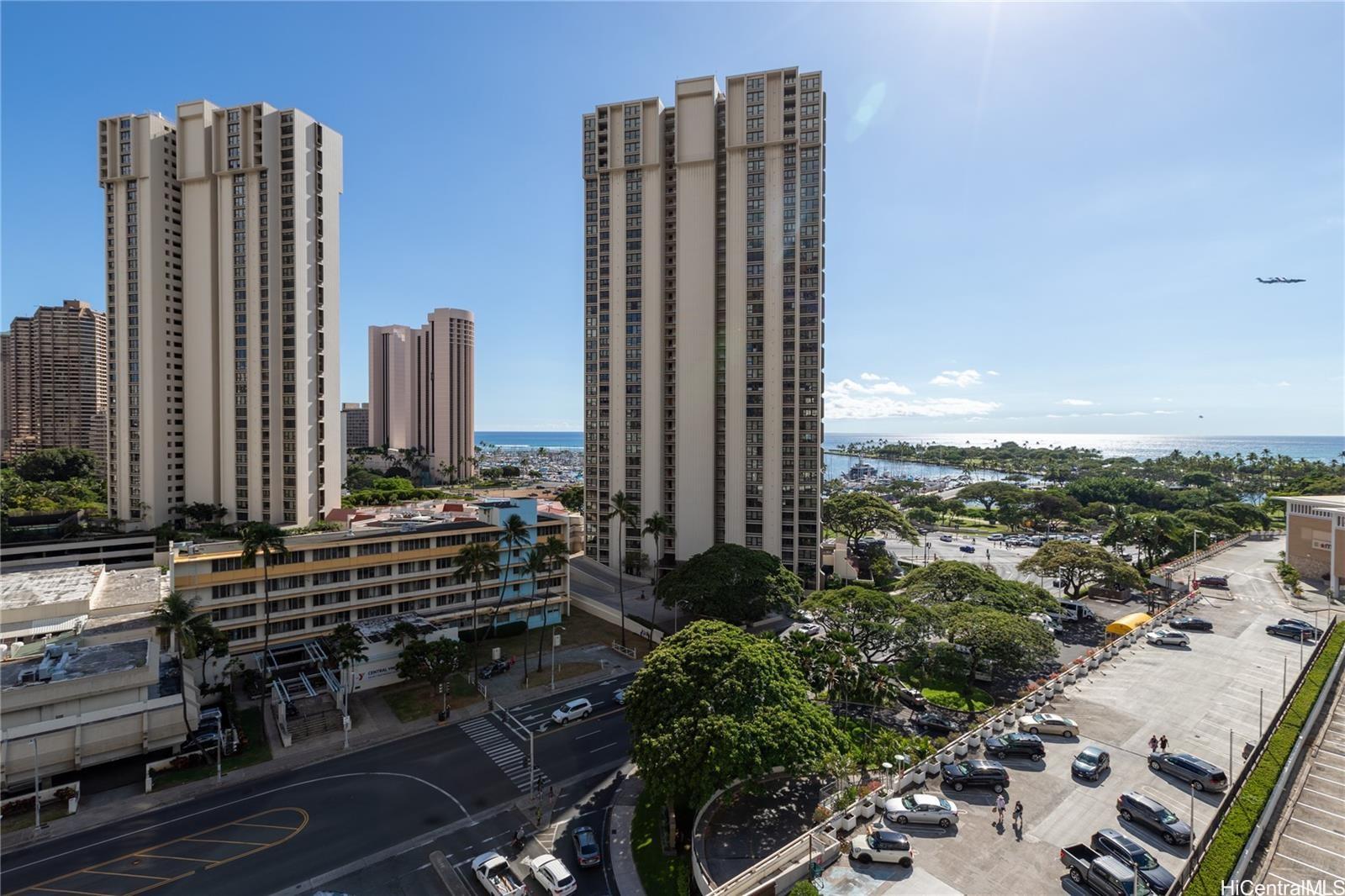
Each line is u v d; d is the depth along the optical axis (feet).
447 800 164.35
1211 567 382.01
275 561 246.27
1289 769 145.07
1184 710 178.50
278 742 193.77
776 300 376.07
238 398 458.91
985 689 226.17
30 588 243.19
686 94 392.06
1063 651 258.57
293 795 165.78
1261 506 634.84
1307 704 173.27
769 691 155.12
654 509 406.00
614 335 416.46
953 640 216.54
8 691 162.91
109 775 173.06
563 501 610.24
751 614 272.92
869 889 109.50
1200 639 240.12
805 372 370.94
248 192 455.63
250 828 151.64
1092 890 108.78
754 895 106.73
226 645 210.59
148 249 453.17
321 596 258.78
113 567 351.87
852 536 464.65
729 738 138.62
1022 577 406.21
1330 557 334.03
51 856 140.46
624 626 293.43
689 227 394.32
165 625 190.29
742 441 382.22
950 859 117.39
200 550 245.86
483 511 322.55
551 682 241.76
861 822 129.18
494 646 283.59
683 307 396.16
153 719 178.19
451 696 228.84
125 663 185.57
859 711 207.51
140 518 459.73
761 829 143.13
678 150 395.14
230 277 458.91
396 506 632.79
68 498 538.47
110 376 467.52
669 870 135.54
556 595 320.70
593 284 425.28
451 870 137.80
